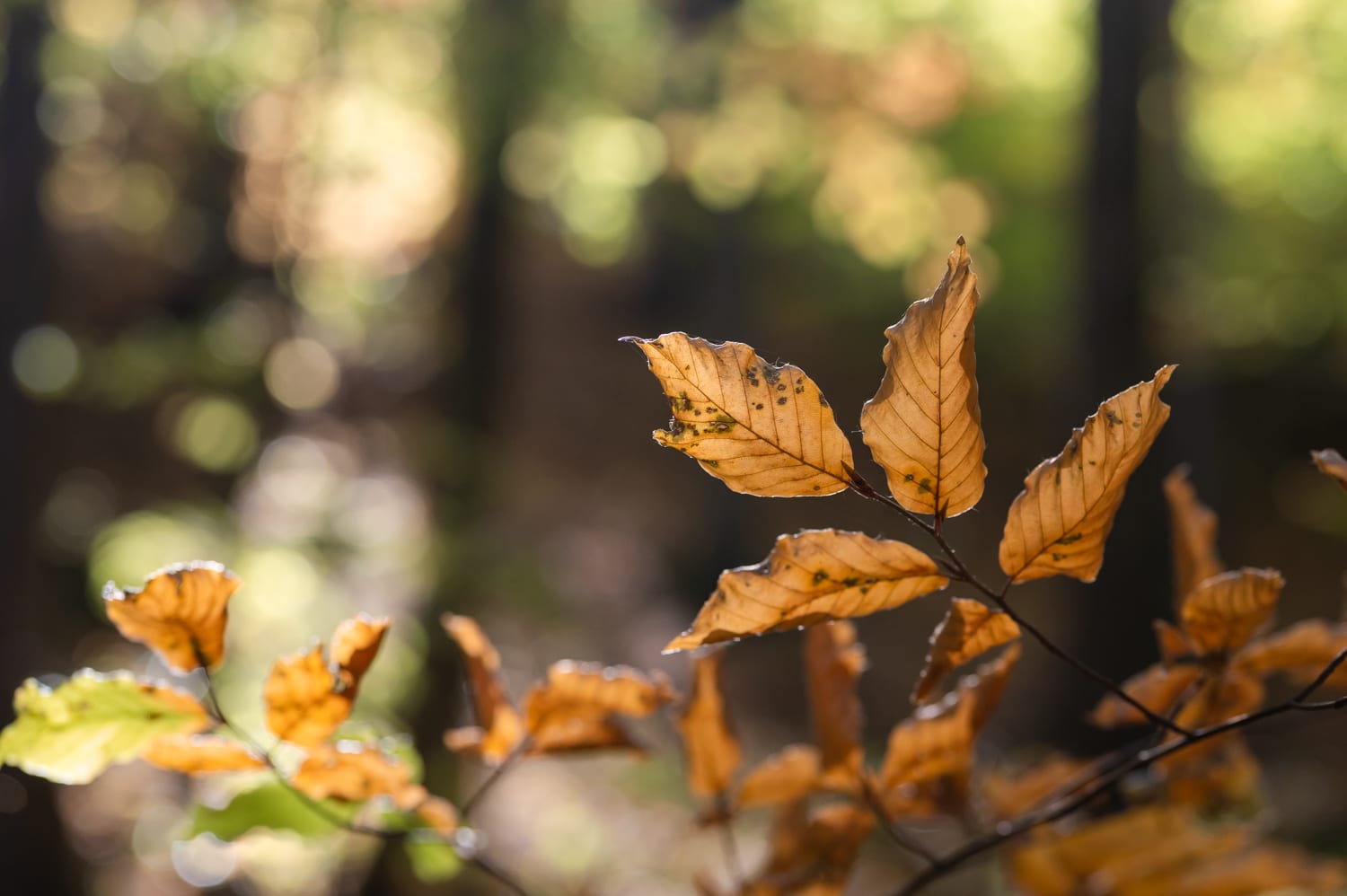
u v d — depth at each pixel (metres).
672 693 1.03
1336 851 5.16
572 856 5.67
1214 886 1.06
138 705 0.87
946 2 9.26
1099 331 6.90
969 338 0.63
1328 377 10.43
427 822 1.00
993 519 9.76
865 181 9.65
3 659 5.21
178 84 5.76
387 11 5.95
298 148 6.17
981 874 2.98
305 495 5.81
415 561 5.30
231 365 5.90
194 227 6.45
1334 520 9.26
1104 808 1.16
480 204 6.56
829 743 0.98
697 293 11.24
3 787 5.15
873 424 0.66
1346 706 0.72
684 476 11.61
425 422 6.20
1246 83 8.79
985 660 6.87
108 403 5.82
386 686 4.84
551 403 12.12
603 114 7.13
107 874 5.43
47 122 5.46
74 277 6.32
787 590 0.70
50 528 6.25
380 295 7.33
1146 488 6.30
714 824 1.05
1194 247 8.95
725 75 7.64
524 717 1.02
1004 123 10.58
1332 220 9.61
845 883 0.98
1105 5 6.85
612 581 9.49
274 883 4.45
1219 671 0.89
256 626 4.97
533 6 6.14
